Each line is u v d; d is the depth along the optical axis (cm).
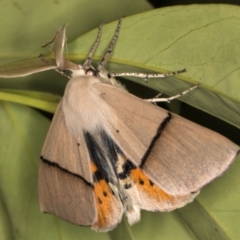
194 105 20
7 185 20
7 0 21
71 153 19
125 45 20
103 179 19
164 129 19
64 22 21
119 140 19
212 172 18
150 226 20
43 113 21
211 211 19
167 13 20
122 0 21
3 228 20
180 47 20
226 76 20
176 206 19
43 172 19
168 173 18
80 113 19
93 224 19
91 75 19
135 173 19
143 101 19
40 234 20
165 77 20
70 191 19
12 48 21
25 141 21
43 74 21
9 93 20
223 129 21
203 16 20
